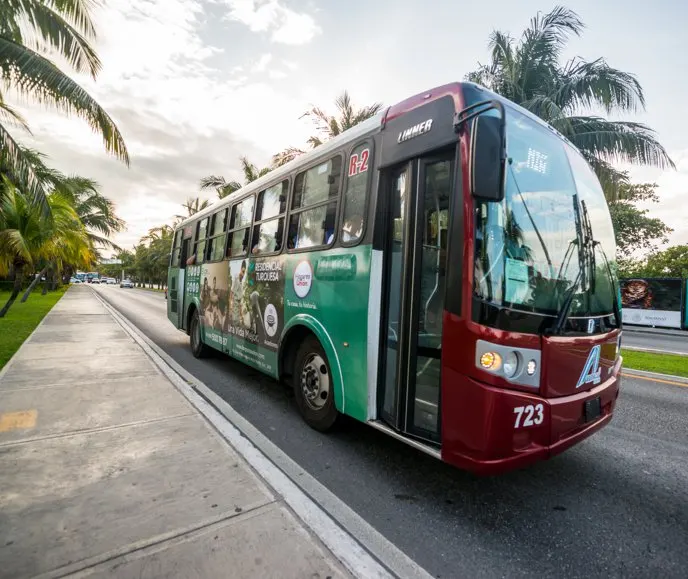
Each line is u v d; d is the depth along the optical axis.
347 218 3.89
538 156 3.23
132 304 24.39
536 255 2.95
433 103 3.19
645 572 2.38
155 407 4.68
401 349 3.24
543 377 2.75
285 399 5.56
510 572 2.36
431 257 3.20
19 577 2.08
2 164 8.70
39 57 8.05
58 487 2.93
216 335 6.96
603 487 3.38
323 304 4.09
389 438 4.25
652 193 24.81
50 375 6.09
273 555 2.29
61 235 15.94
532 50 11.77
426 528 2.76
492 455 2.58
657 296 18.95
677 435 4.57
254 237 5.73
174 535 2.43
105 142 9.18
